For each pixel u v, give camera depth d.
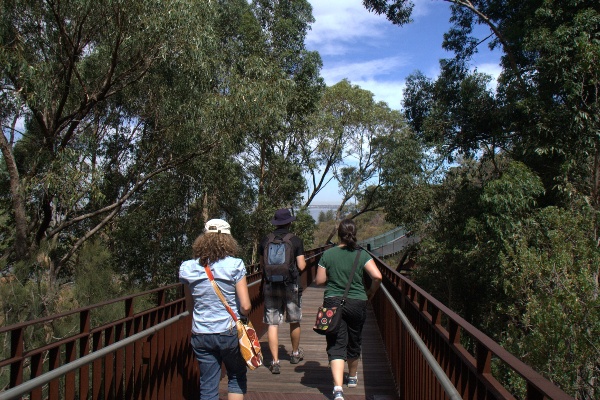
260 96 14.12
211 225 3.97
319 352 7.66
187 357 5.33
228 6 22.98
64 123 12.58
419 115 23.56
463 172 19.59
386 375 6.43
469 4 18.39
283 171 26.25
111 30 11.67
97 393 3.64
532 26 15.28
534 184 14.03
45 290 7.45
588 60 13.03
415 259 24.97
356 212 42.00
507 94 16.16
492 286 15.41
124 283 11.34
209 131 13.92
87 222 16.58
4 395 2.36
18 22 11.31
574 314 9.31
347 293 5.10
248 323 3.89
